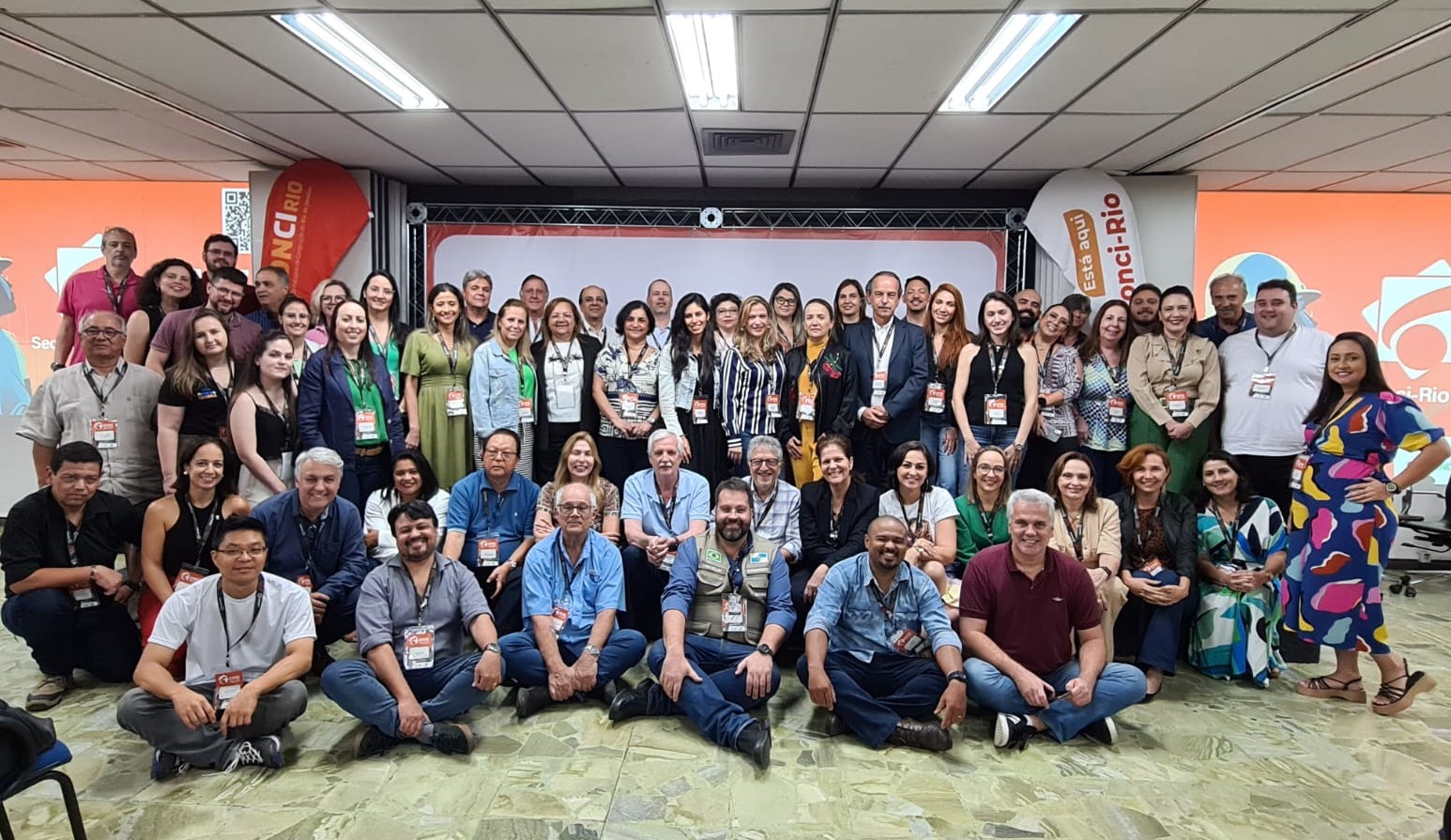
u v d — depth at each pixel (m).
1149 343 4.04
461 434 4.07
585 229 5.55
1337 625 3.16
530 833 2.17
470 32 2.96
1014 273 5.52
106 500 3.19
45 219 5.86
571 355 4.20
